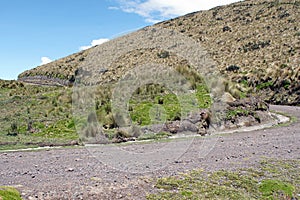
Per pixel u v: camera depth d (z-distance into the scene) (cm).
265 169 884
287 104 2927
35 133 1509
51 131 1518
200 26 6744
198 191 724
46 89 2647
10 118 1706
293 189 761
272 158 995
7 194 627
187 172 836
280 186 761
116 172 832
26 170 866
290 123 1823
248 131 1550
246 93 2120
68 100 1986
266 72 3538
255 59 4500
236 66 4272
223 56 5044
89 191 695
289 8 6256
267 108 1994
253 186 769
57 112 1772
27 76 6650
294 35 4988
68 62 6278
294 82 3070
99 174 819
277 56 4312
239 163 930
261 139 1319
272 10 6431
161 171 841
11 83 2886
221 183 773
